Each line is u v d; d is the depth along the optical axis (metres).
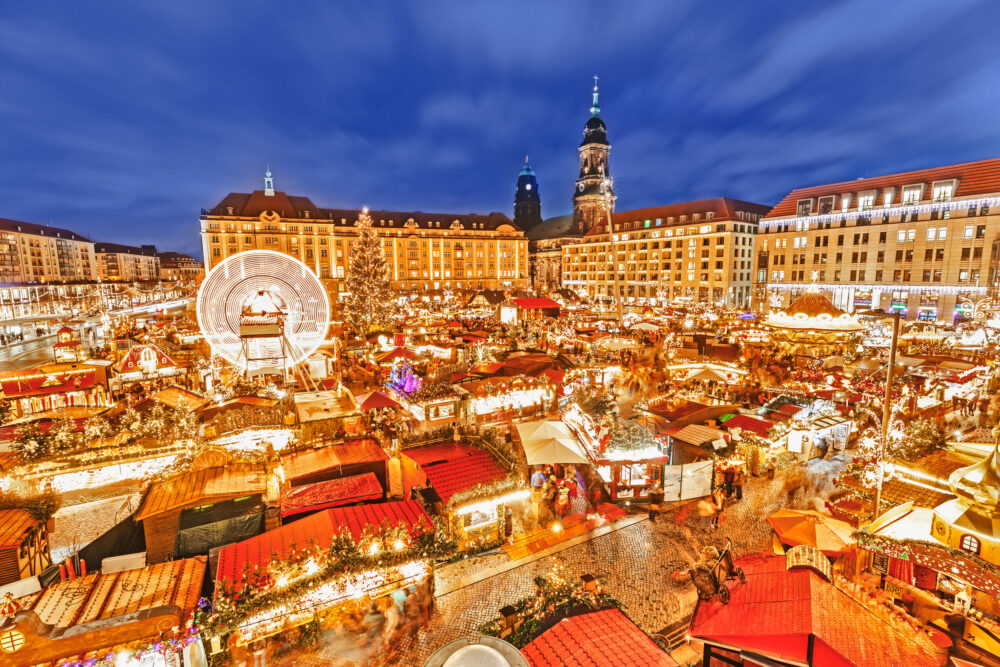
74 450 14.41
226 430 16.73
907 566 9.63
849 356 28.39
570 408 19.05
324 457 14.06
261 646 8.70
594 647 6.68
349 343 42.22
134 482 15.32
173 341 41.19
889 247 63.53
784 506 14.64
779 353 30.67
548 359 24.98
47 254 122.19
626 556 12.08
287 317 31.25
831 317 27.39
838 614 6.55
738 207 91.44
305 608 8.42
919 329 36.72
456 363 32.50
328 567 8.81
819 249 70.94
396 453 15.52
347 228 99.81
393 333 41.34
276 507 11.86
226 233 90.75
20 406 21.05
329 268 98.06
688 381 24.64
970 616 8.62
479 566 11.69
